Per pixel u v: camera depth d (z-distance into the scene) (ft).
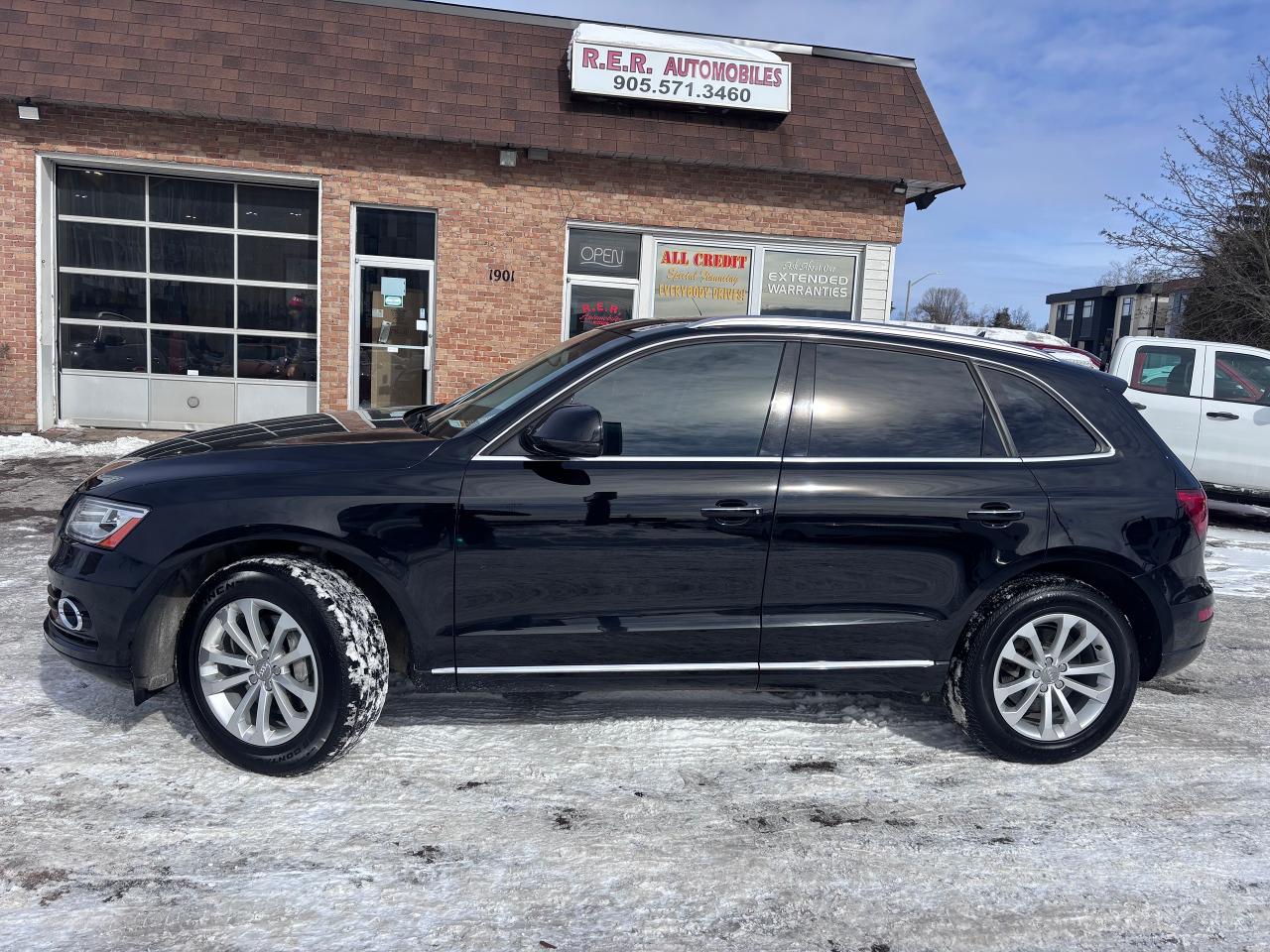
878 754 12.57
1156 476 12.39
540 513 11.09
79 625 11.10
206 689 11.03
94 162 35.83
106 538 10.94
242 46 35.19
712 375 11.87
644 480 11.29
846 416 11.97
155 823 9.97
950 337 12.75
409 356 39.34
